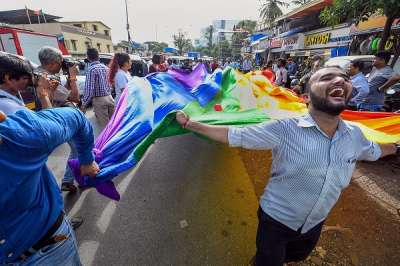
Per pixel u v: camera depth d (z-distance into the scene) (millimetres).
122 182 3598
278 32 21016
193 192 3355
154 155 4551
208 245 2439
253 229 2666
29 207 1027
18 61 1331
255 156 4496
